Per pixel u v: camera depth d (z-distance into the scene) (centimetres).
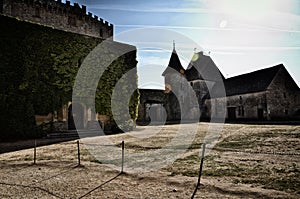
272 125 1916
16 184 580
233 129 1702
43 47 1734
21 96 1608
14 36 1639
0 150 1091
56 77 1759
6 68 1588
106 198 476
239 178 577
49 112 1700
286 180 547
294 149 885
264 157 796
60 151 1016
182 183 555
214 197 463
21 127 1577
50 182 592
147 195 487
